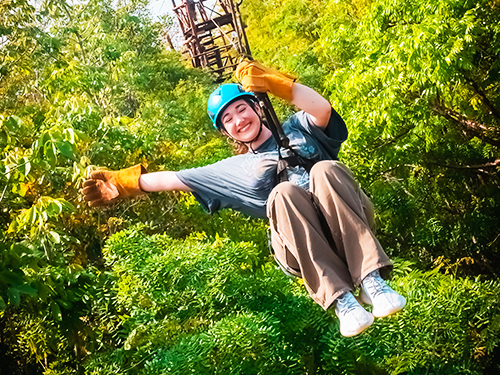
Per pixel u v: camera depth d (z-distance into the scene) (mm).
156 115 12023
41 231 6559
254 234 9086
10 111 10625
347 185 2340
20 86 10984
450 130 11562
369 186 11203
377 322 6164
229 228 9359
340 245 2324
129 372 6352
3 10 9266
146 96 14234
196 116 14180
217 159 10828
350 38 12469
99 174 2709
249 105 2551
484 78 9953
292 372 5848
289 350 6047
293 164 2457
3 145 6363
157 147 11375
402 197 11469
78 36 11719
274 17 19172
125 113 13414
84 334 8469
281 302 6348
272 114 2422
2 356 9656
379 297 2211
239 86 2576
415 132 10211
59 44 10031
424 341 6121
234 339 5695
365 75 9945
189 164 11047
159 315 6582
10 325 8883
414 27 8648
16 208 8375
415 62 8688
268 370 5789
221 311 6383
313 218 2328
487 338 6367
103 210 9969
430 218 11531
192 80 17375
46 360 8961
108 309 7355
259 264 7676
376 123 9766
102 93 12008
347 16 15617
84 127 8680
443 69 8430
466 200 12148
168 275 6473
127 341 6328
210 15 20531
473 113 10875
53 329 8203
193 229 9945
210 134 13352
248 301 6363
